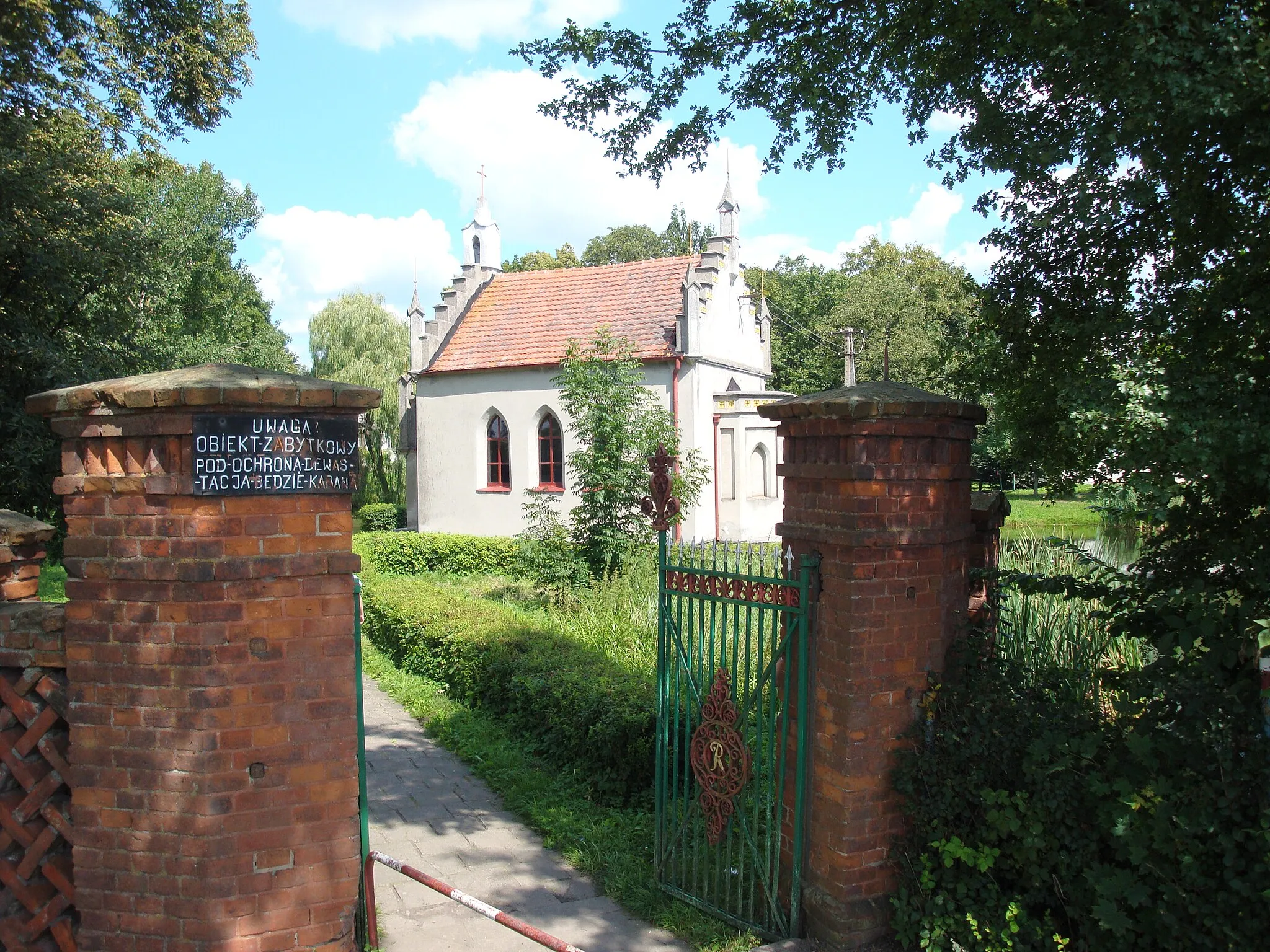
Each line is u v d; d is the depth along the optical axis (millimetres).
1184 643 3537
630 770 6562
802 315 44906
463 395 23188
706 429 21016
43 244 10945
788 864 4598
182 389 3234
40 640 3566
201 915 3369
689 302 20422
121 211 12352
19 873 3609
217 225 32125
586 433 14062
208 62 11922
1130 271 4488
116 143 12328
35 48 10258
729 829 4805
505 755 7676
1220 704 3324
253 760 3424
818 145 6633
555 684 7719
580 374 14016
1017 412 4938
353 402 3502
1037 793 3785
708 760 4949
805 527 4496
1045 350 4719
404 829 6336
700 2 6348
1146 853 3354
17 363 10672
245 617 3400
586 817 6359
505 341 23250
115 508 3396
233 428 3346
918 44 5359
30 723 3596
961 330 5285
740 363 22500
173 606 3355
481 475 23172
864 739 4215
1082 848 3654
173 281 25125
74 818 3475
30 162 10828
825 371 39562
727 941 4500
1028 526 19547
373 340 33844
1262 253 3764
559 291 24219
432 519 23750
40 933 3619
